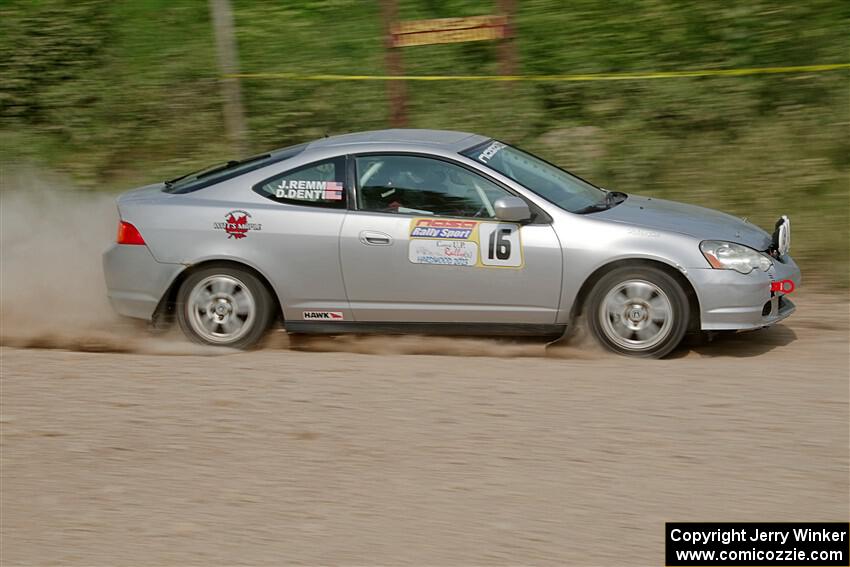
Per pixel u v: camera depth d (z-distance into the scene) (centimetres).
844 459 938
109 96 2505
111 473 974
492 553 799
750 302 1275
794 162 2092
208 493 923
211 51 2583
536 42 2533
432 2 2686
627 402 1105
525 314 1315
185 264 1366
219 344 1382
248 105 2436
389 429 1046
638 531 823
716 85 2281
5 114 2525
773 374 1199
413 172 1353
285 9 2741
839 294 1633
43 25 2577
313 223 1348
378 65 2533
